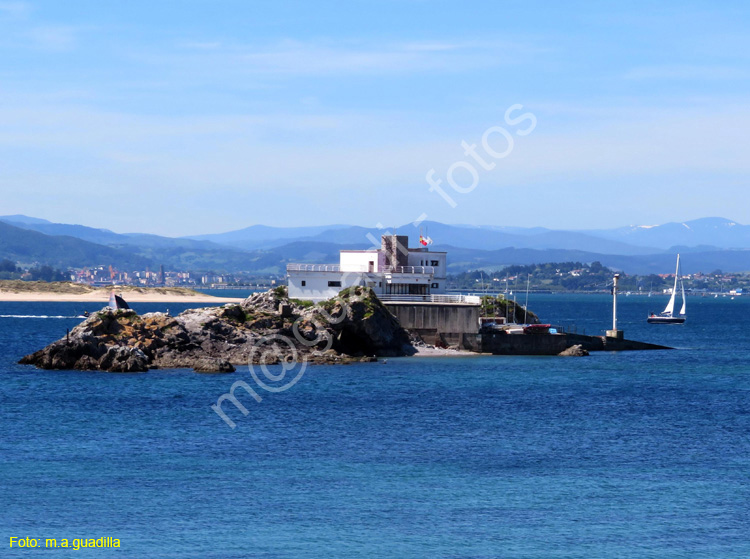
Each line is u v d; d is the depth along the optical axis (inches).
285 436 3125.0
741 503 2369.6
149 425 3307.1
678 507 2331.4
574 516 2255.2
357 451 2903.5
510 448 2967.5
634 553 2017.7
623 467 2728.8
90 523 2176.4
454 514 2262.6
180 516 2229.3
